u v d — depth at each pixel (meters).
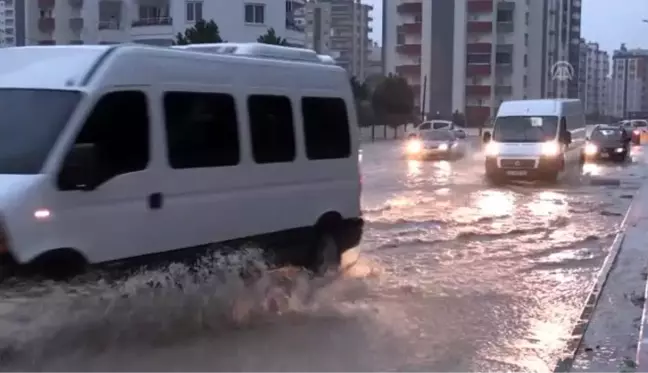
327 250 9.68
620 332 7.89
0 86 6.95
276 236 8.80
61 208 6.47
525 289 9.95
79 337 6.79
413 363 6.88
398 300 9.20
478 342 7.55
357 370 6.66
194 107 7.75
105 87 6.88
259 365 6.74
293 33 66.12
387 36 99.56
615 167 35.03
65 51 7.14
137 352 6.94
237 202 8.23
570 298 9.47
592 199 20.77
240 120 8.29
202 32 44.53
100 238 6.80
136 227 7.13
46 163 6.41
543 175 25.39
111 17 67.94
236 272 8.27
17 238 6.16
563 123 26.81
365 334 7.73
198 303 7.82
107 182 6.86
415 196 21.19
